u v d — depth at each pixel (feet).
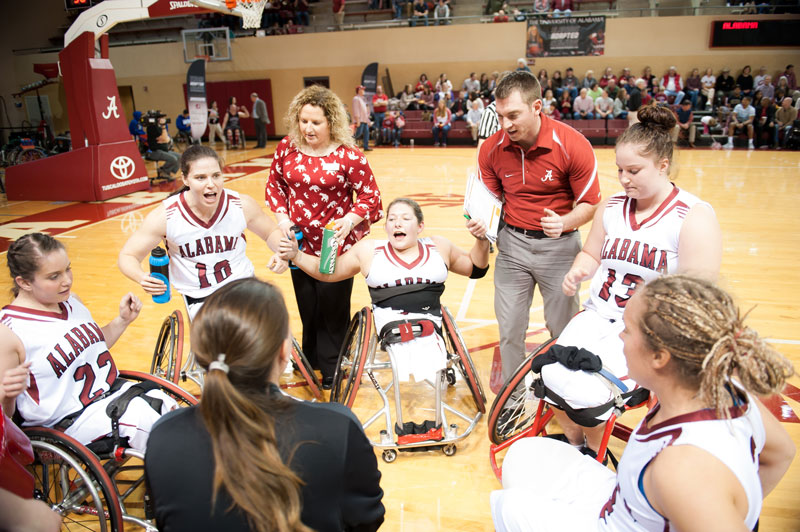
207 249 9.68
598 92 51.44
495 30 56.95
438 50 58.80
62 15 68.64
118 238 23.39
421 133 56.13
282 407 3.82
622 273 7.63
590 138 51.21
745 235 21.54
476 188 9.23
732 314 3.81
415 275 9.62
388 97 60.44
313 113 9.93
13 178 32.04
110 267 19.63
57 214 28.22
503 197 10.37
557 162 9.12
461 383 11.71
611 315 7.89
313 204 10.69
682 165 38.86
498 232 10.25
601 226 8.04
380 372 12.26
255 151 54.13
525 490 5.54
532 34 56.08
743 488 3.75
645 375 4.13
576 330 8.05
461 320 14.96
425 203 28.37
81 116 31.01
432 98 56.18
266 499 3.43
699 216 6.93
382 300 9.68
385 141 56.49
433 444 9.09
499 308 10.24
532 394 9.83
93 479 7.19
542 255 9.68
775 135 47.67
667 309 3.87
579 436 8.50
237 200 9.84
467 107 54.95
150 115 36.65
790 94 49.37
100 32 29.58
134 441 7.31
